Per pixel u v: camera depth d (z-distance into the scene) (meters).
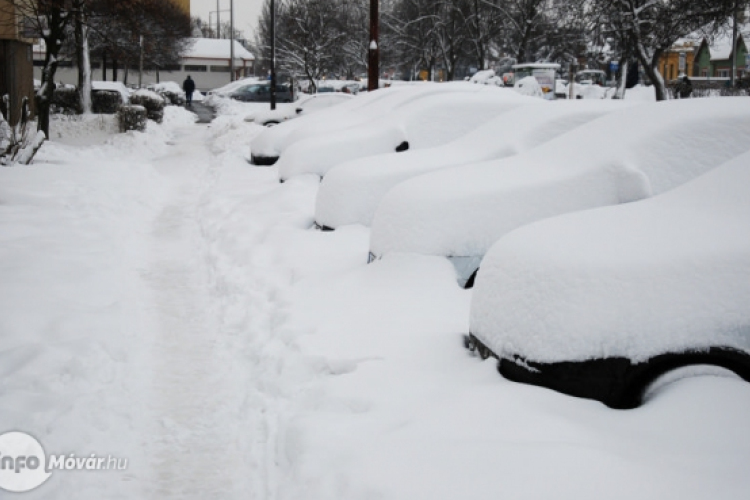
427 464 4.12
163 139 26.80
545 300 4.95
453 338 6.21
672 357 4.50
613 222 5.32
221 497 4.64
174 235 11.70
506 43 54.47
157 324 7.61
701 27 26.97
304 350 6.25
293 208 11.64
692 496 3.52
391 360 5.91
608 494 3.61
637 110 7.70
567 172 7.34
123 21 30.69
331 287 7.72
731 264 4.54
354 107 18.89
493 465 3.97
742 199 5.05
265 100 55.25
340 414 5.11
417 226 7.52
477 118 12.16
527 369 4.97
